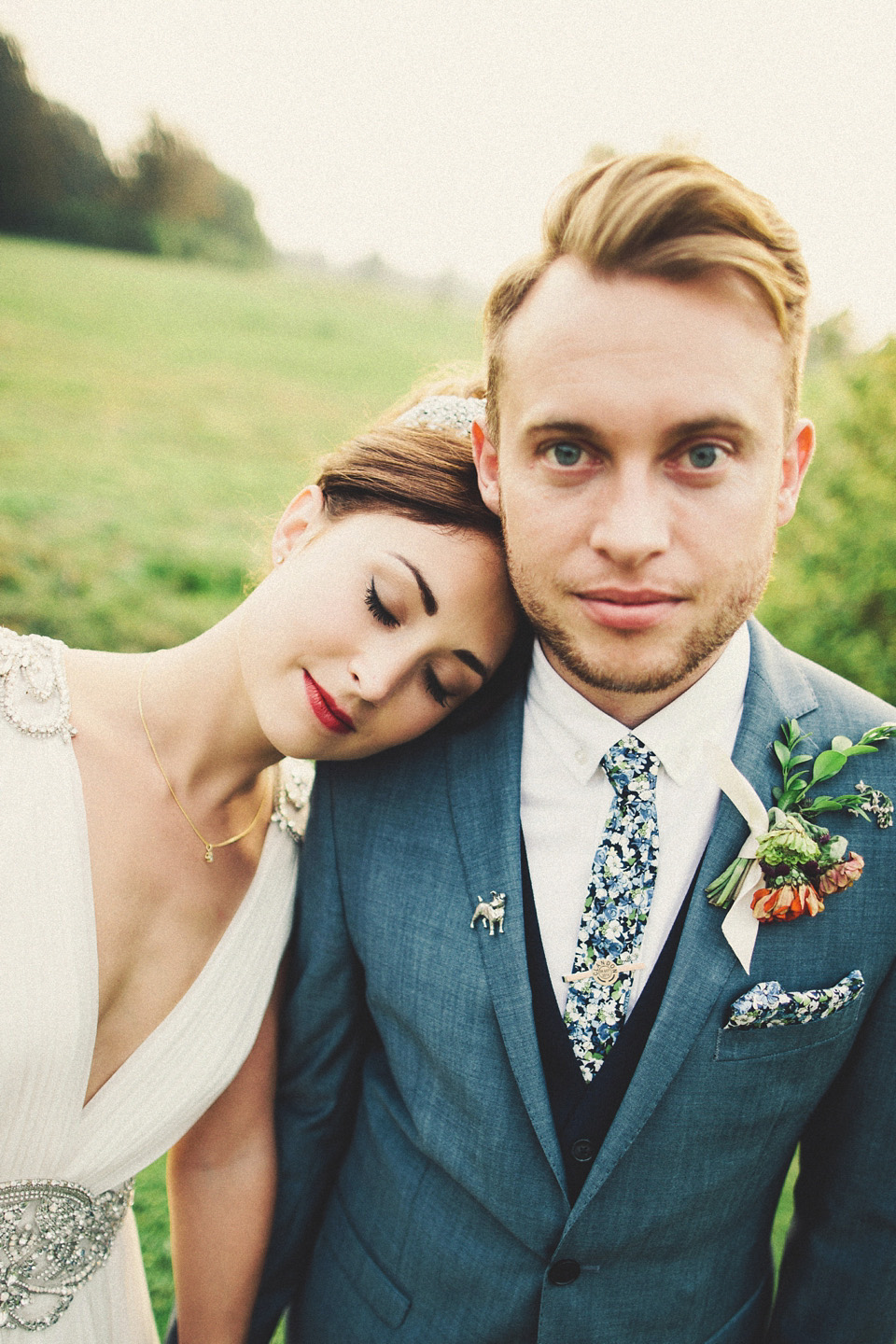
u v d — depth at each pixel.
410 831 1.25
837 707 1.19
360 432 1.48
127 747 1.30
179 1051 1.30
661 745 1.11
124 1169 1.30
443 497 1.14
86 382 13.69
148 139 33.28
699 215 0.86
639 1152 1.09
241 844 1.40
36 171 29.95
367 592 1.15
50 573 7.20
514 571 1.03
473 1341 1.21
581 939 1.12
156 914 1.28
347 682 1.16
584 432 0.91
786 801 1.09
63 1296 1.27
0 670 1.21
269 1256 1.47
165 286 23.94
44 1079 1.15
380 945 1.23
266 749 1.32
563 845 1.16
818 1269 1.28
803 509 4.50
